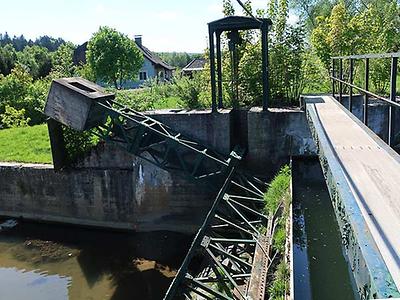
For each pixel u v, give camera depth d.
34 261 11.90
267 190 10.45
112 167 13.03
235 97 13.05
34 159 14.77
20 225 14.11
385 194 3.06
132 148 10.97
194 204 12.51
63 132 13.13
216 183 10.88
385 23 15.24
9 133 18.06
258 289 5.99
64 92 10.55
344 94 12.03
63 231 13.64
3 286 10.62
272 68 12.88
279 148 11.52
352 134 5.22
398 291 1.82
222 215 11.23
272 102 13.05
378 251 2.20
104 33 37.91
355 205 2.85
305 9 31.25
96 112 10.76
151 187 12.70
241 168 11.80
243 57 13.01
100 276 10.98
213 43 11.55
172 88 19.62
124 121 11.68
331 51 13.95
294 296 5.27
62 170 13.41
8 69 50.38
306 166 11.04
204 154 10.62
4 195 14.32
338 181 3.39
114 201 13.19
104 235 13.27
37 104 23.62
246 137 12.26
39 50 64.56
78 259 11.92
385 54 3.95
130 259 11.73
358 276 2.38
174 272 10.92
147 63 46.00
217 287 7.86
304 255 6.23
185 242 12.32
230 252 9.35
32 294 10.25
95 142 13.04
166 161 10.97
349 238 2.70
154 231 12.96
